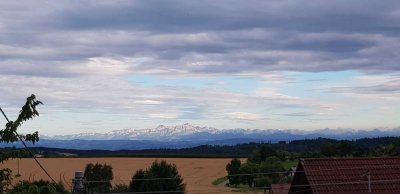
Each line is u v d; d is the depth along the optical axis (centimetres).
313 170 2850
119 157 10138
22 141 1038
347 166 2925
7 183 1053
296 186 2891
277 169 6359
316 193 2731
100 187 4541
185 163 9844
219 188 6412
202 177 7912
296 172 2927
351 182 2703
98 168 5650
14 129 1018
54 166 5334
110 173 5781
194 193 5819
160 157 10694
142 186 4831
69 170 5050
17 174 1062
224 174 8244
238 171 6888
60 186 1255
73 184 1566
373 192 2794
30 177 1116
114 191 4628
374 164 2983
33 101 1035
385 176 2897
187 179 7562
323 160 2934
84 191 1573
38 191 1048
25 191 1043
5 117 1025
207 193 5903
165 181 4975
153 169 5091
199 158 10938
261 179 5847
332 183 2722
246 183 6719
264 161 7219
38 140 1046
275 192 3506
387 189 2827
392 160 3031
